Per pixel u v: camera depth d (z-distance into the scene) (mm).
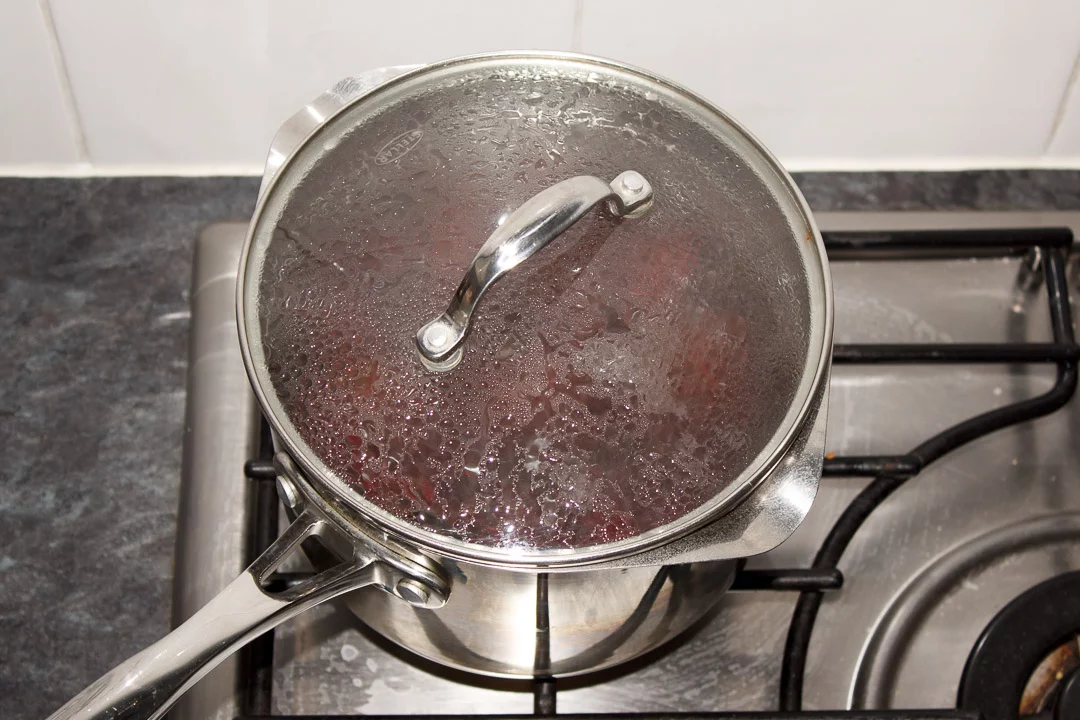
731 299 479
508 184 505
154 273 754
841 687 605
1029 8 713
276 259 487
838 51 740
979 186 811
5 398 701
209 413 665
